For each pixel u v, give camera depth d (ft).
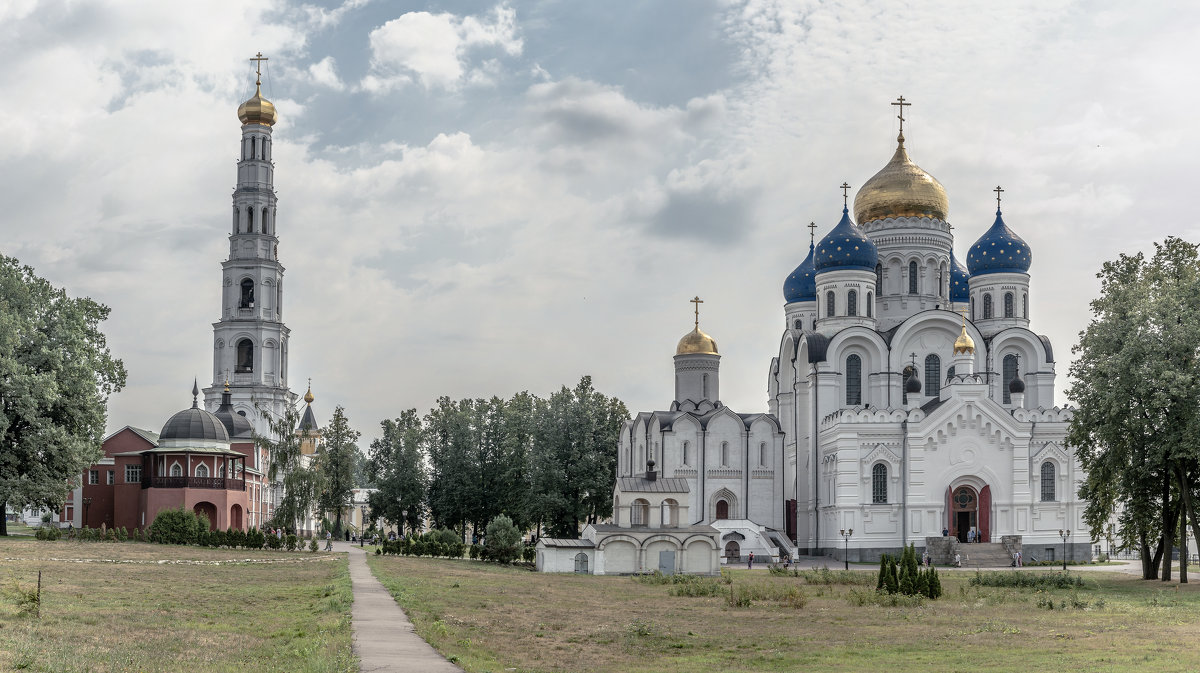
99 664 84.02
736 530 323.98
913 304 355.77
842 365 343.05
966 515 322.55
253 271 485.56
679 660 104.17
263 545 296.10
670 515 290.35
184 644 97.25
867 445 321.73
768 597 180.45
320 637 102.12
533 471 340.59
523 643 113.19
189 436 336.70
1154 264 228.22
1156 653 105.70
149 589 152.66
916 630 131.44
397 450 401.90
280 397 482.69
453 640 106.01
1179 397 203.31
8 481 257.14
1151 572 231.71
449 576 215.31
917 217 357.61
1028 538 320.29
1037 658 103.14
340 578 185.16
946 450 321.52
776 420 353.31
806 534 343.26
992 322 353.51
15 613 111.14
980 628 132.57
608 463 349.82
